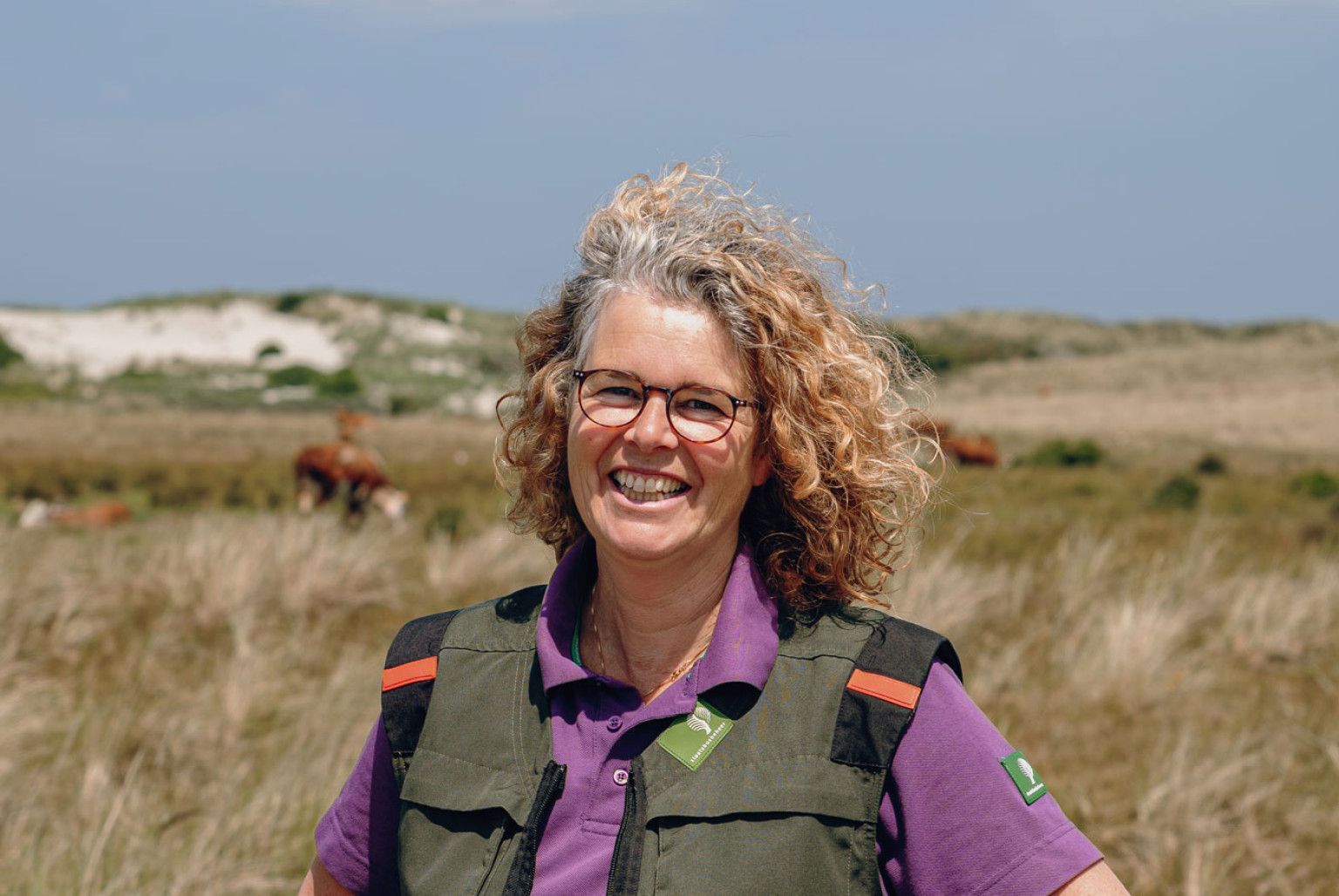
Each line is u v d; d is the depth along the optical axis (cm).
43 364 7612
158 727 527
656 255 160
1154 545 1134
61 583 759
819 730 146
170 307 8825
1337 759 522
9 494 2131
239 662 620
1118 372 7456
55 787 459
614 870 142
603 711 156
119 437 3941
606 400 161
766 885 138
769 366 159
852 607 162
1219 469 2998
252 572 782
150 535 1092
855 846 141
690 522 158
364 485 1692
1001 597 779
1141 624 681
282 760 483
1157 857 436
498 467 185
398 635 173
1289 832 466
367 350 8350
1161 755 526
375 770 172
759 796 142
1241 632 712
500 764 156
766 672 150
